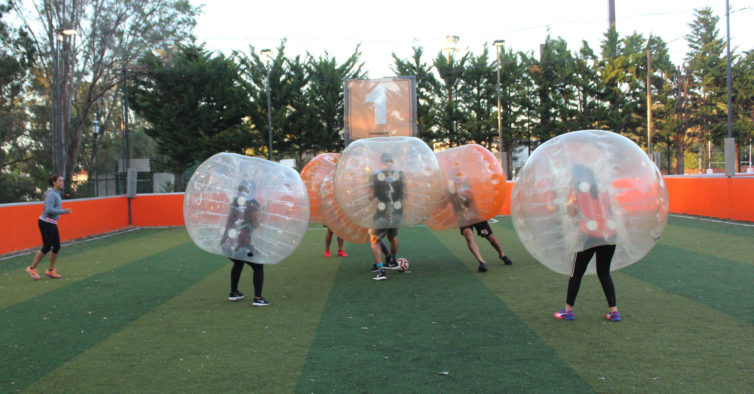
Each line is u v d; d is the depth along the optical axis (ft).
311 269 30.40
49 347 16.38
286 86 121.29
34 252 39.29
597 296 21.44
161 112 114.52
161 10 105.50
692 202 53.47
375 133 43.52
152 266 32.12
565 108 128.26
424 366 13.88
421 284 25.11
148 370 14.16
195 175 21.49
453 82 127.95
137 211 60.54
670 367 13.26
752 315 17.70
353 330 17.54
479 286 24.18
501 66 126.41
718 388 11.88
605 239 16.62
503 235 44.50
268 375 13.55
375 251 26.48
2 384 13.34
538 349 15.02
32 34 102.06
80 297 23.65
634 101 133.39
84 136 125.70
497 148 135.74
